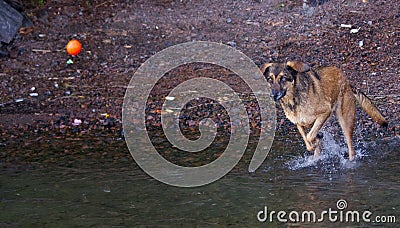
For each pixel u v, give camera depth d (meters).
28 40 34.50
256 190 18.73
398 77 29.86
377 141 23.36
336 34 34.59
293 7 38.69
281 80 20.20
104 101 28.08
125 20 37.38
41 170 20.66
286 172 20.30
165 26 36.69
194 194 18.53
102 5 39.00
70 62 32.34
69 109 27.27
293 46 33.78
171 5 39.53
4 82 30.11
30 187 19.17
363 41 33.66
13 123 25.77
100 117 26.41
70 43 31.14
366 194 18.22
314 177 19.80
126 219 16.78
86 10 38.28
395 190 18.45
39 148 23.00
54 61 32.56
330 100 21.14
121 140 23.91
